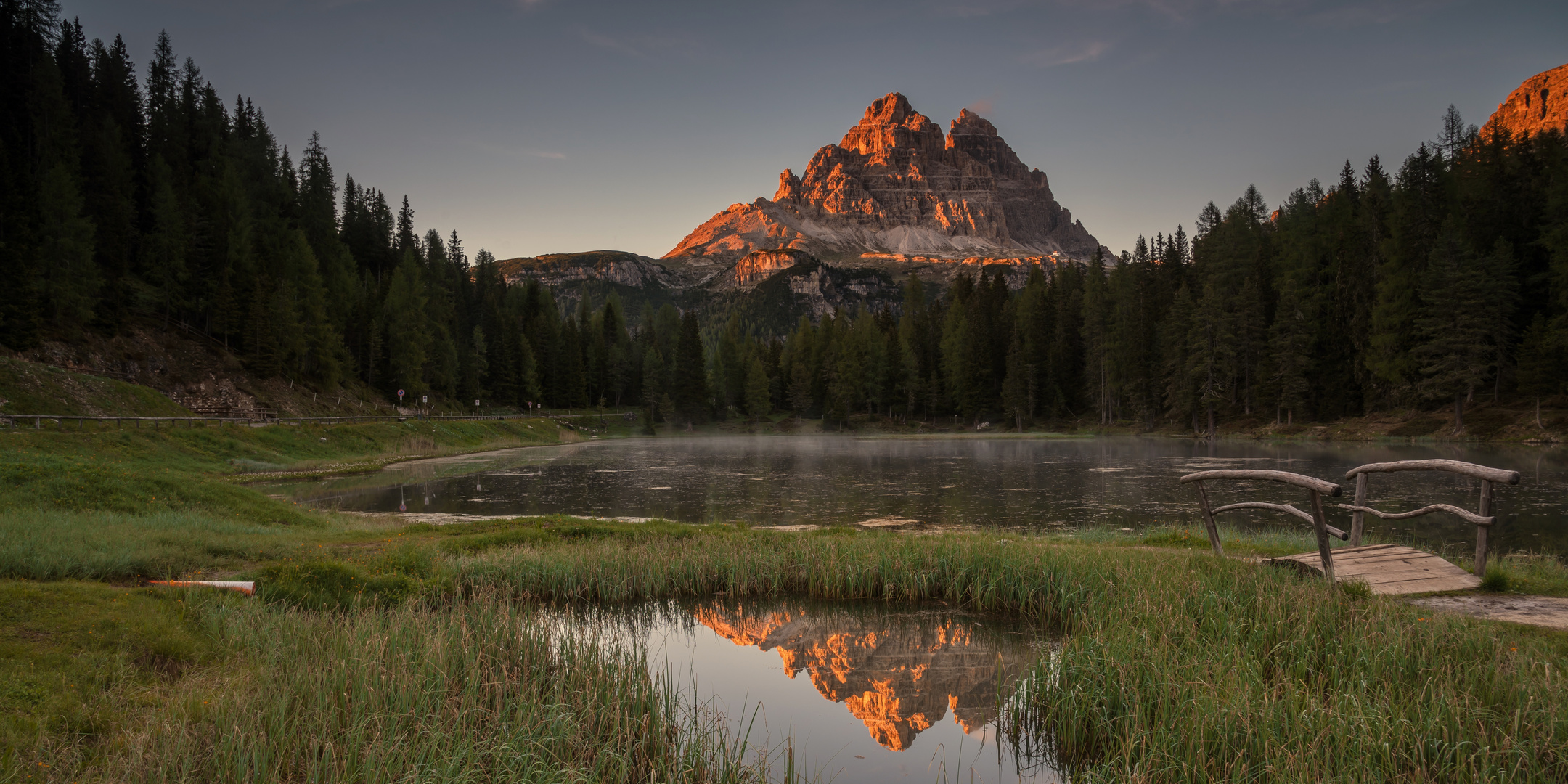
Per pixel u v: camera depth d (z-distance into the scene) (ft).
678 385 399.85
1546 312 194.08
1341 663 24.79
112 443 121.90
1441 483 113.80
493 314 408.05
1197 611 31.53
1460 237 196.24
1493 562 38.22
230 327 235.20
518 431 303.48
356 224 387.14
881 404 397.60
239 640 30.25
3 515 52.65
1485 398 194.29
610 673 28.35
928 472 157.58
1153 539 57.82
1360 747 19.29
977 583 47.29
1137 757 22.31
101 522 54.44
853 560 51.78
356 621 32.01
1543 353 172.45
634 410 439.63
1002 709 29.09
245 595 37.35
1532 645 24.00
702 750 23.32
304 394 246.88
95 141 239.30
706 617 46.42
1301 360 226.79
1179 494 114.01
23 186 188.85
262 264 251.39
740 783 22.36
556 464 188.96
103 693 23.77
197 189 269.44
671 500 114.32
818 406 423.23
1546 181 210.38
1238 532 72.69
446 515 97.66
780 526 86.17
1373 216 229.66
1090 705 25.52
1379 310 209.15
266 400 224.33
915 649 39.14
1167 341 271.49
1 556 38.24
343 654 27.48
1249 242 278.67
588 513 100.73
